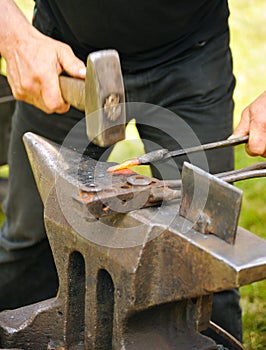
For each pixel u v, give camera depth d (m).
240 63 6.72
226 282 1.67
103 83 1.81
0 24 2.36
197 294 1.75
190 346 1.93
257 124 2.22
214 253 1.69
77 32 2.65
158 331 1.94
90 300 1.96
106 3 2.52
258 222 4.24
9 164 2.98
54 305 2.08
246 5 8.02
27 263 3.01
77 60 2.21
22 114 2.88
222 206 1.73
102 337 1.99
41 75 2.21
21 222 2.94
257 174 1.95
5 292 3.09
